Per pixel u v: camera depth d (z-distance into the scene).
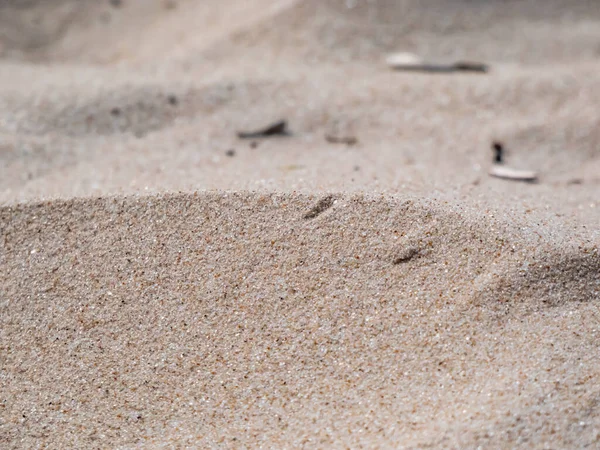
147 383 0.63
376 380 0.63
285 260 0.65
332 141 0.74
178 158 0.72
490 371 0.62
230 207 0.65
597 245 0.64
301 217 0.65
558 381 0.61
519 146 0.74
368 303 0.64
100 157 0.72
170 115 0.75
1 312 0.65
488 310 0.63
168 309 0.64
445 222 0.65
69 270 0.65
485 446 0.57
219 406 0.63
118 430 0.63
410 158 0.73
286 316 0.64
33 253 0.65
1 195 0.68
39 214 0.66
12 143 0.72
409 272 0.64
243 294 0.64
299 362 0.63
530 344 0.63
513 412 0.59
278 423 0.62
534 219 0.65
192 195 0.66
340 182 0.67
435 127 0.75
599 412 0.59
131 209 0.66
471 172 0.72
